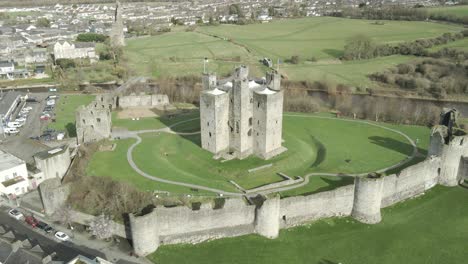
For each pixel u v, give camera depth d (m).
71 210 98.12
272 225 93.44
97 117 134.12
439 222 101.19
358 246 92.25
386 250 91.31
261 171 115.25
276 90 121.12
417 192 112.44
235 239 93.69
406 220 101.56
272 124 119.75
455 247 92.56
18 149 124.50
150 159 122.06
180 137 139.62
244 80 115.62
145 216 86.06
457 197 111.31
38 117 171.25
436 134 115.56
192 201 99.00
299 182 110.94
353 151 132.00
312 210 98.88
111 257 87.44
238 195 102.62
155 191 102.75
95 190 102.00
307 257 88.75
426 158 119.94
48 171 114.50
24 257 79.38
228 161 120.38
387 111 176.25
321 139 142.00
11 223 97.69
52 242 91.00
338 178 113.62
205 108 121.50
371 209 99.25
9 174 108.56
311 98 192.88
